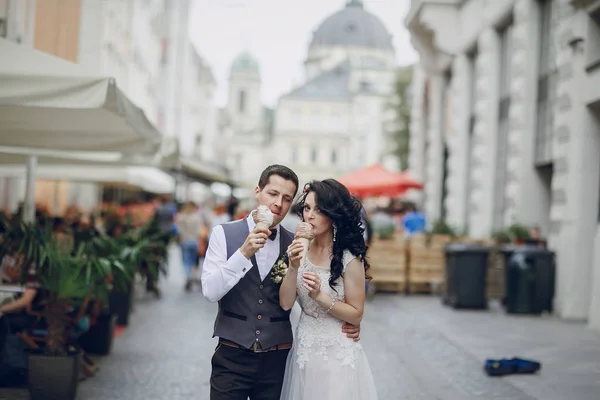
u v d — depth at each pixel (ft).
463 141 71.05
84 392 23.29
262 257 14.17
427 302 50.52
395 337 35.22
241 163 418.31
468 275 46.01
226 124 372.58
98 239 26.17
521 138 52.80
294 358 14.12
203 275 13.97
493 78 62.18
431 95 83.51
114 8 77.87
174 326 37.78
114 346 31.58
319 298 13.53
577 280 41.42
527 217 52.54
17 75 20.20
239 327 13.96
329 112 358.64
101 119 27.53
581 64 41.14
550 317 42.68
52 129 29.78
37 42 49.96
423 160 93.56
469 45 68.54
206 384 24.93
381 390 24.54
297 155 358.02
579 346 33.01
